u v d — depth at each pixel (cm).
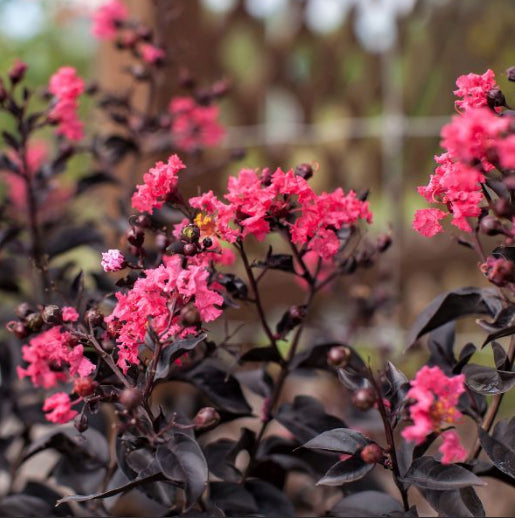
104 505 74
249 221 65
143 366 66
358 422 89
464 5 176
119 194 126
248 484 75
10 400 91
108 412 98
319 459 79
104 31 112
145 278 65
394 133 155
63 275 99
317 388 136
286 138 157
